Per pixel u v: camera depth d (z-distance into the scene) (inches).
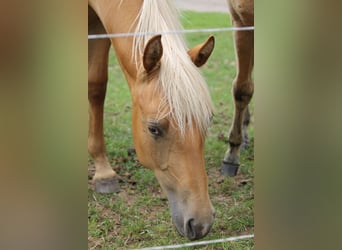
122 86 199.3
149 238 135.2
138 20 120.9
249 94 158.4
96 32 143.3
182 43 116.3
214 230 140.4
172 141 107.1
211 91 200.5
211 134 181.3
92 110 147.6
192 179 107.0
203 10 235.8
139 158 115.5
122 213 142.3
